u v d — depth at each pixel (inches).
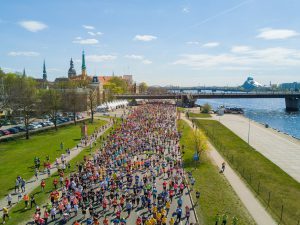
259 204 2053.4
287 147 4097.0
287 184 2529.5
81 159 2987.2
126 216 1769.2
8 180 2362.2
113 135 4119.1
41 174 2527.1
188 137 4200.3
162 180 2397.9
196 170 2711.6
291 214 1939.0
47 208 1781.5
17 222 1681.8
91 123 5575.8
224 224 1713.8
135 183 2194.9
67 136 4217.5
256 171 2859.3
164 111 7785.4
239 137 4724.4
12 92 4247.0
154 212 1696.6
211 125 5910.4
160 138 3971.5
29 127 4690.0
